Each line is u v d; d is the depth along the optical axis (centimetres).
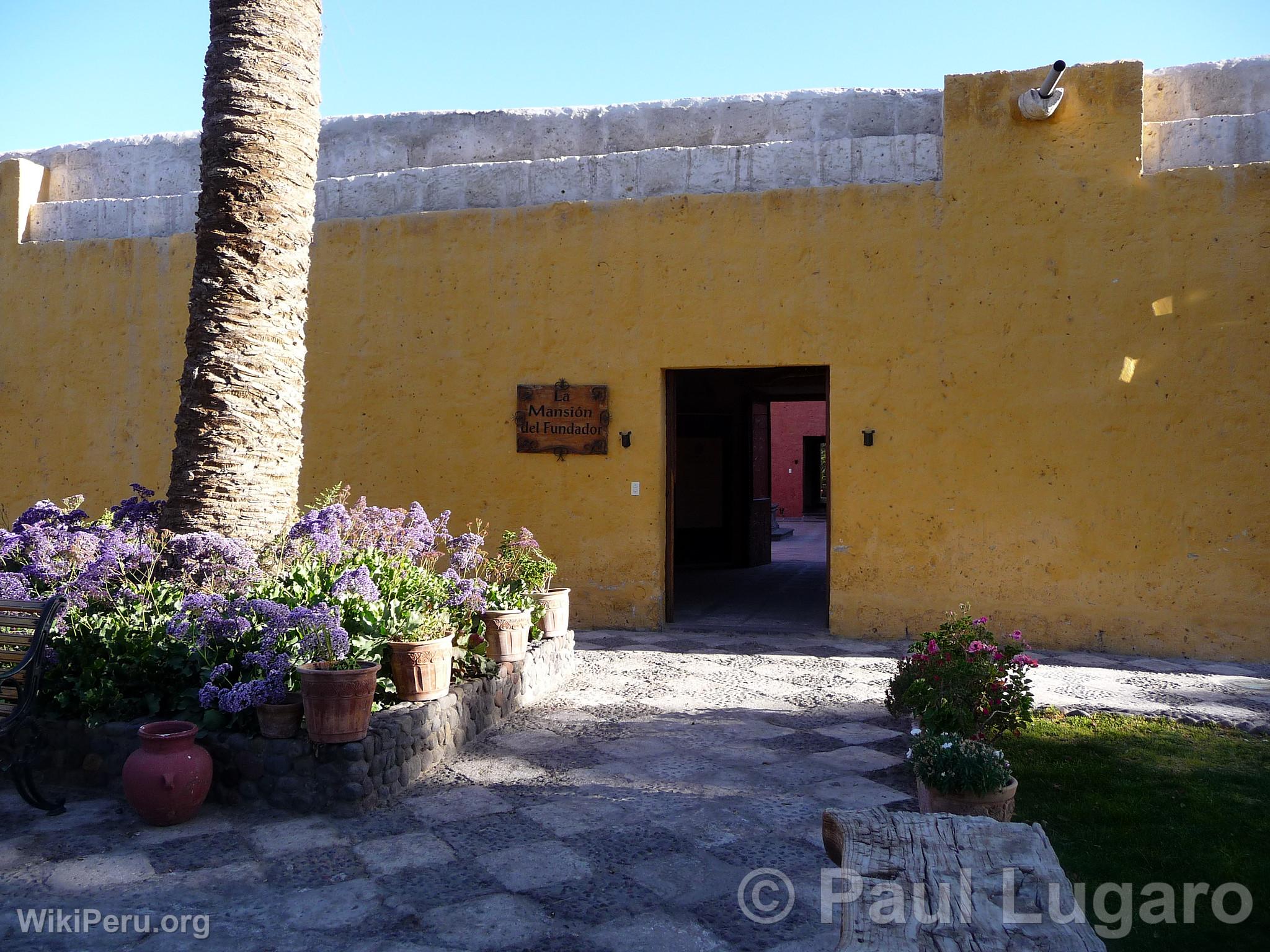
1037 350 893
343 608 547
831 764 546
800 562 1703
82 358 1131
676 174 1000
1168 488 861
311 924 350
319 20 674
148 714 503
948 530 912
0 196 1180
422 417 1038
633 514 987
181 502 607
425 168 1084
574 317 1001
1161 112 941
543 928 348
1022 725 504
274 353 633
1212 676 780
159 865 399
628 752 565
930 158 942
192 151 1191
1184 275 859
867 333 933
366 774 462
